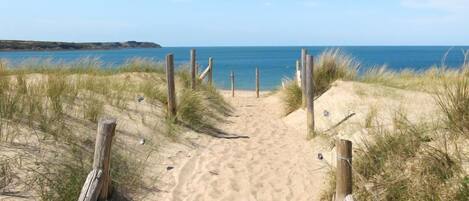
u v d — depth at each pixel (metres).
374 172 5.70
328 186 6.21
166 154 8.02
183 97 10.88
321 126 10.43
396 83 13.20
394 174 5.31
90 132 7.38
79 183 5.45
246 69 58.62
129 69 14.94
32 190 5.23
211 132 10.37
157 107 10.54
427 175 5.02
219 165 7.78
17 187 5.20
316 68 13.36
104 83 10.54
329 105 11.34
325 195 5.96
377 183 5.31
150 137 8.49
